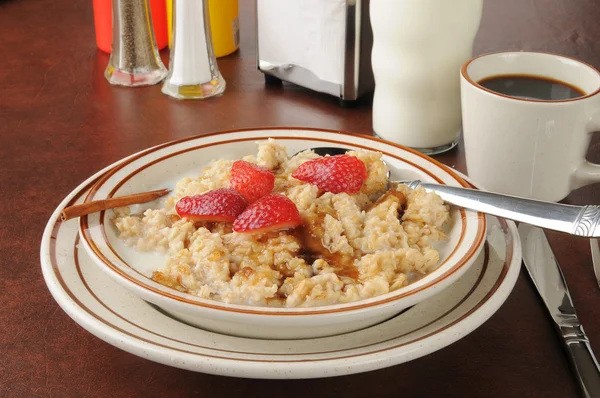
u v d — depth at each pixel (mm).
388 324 720
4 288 868
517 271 782
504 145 1002
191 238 809
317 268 772
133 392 719
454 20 1082
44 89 1441
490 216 891
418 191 879
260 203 807
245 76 1506
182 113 1348
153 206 903
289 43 1369
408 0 1067
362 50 1298
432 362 757
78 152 1204
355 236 818
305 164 903
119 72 1465
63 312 831
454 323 700
